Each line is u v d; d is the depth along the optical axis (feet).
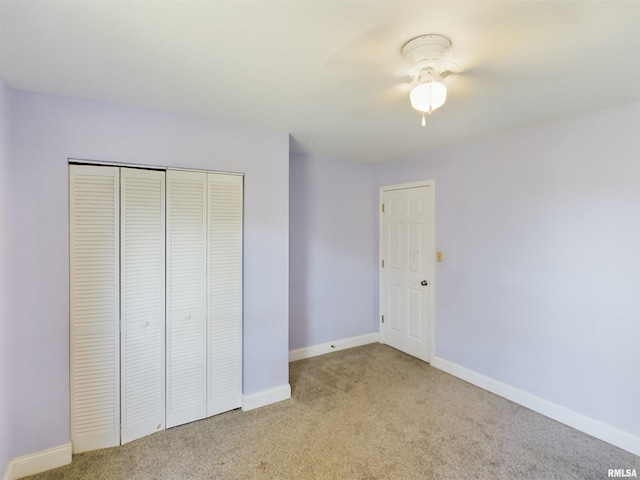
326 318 12.77
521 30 4.28
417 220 11.94
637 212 6.75
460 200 10.30
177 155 7.59
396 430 7.62
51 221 6.42
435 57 4.72
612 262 7.09
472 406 8.66
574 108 7.13
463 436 7.38
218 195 8.13
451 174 10.59
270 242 8.84
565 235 7.82
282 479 6.13
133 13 3.96
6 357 5.93
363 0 3.70
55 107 6.42
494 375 9.38
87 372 6.82
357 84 5.96
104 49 4.80
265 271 8.79
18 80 5.77
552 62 5.13
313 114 7.56
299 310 12.16
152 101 6.79
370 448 6.98
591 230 7.39
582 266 7.54
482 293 9.68
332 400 9.00
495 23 4.13
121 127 6.98
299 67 5.33
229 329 8.36
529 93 6.32
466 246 10.12
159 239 7.48
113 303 7.01
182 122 7.63
